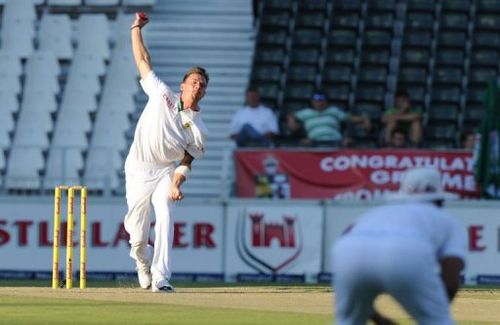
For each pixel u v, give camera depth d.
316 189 66.38
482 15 86.44
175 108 40.66
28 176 70.69
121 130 79.25
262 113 70.69
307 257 63.47
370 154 66.25
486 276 62.94
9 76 80.75
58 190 44.84
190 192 75.06
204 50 84.50
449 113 80.19
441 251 22.12
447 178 65.81
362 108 80.44
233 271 63.59
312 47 84.06
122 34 83.94
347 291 21.72
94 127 79.50
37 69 81.06
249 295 41.88
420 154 66.00
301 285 55.19
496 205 62.94
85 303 37.88
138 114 81.25
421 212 21.95
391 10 86.38
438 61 83.94
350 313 22.05
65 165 69.75
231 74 83.06
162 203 41.34
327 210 63.53
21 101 80.06
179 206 63.78
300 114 71.88
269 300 39.78
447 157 65.88
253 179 66.62
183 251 63.78
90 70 81.62
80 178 68.94
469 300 41.09
